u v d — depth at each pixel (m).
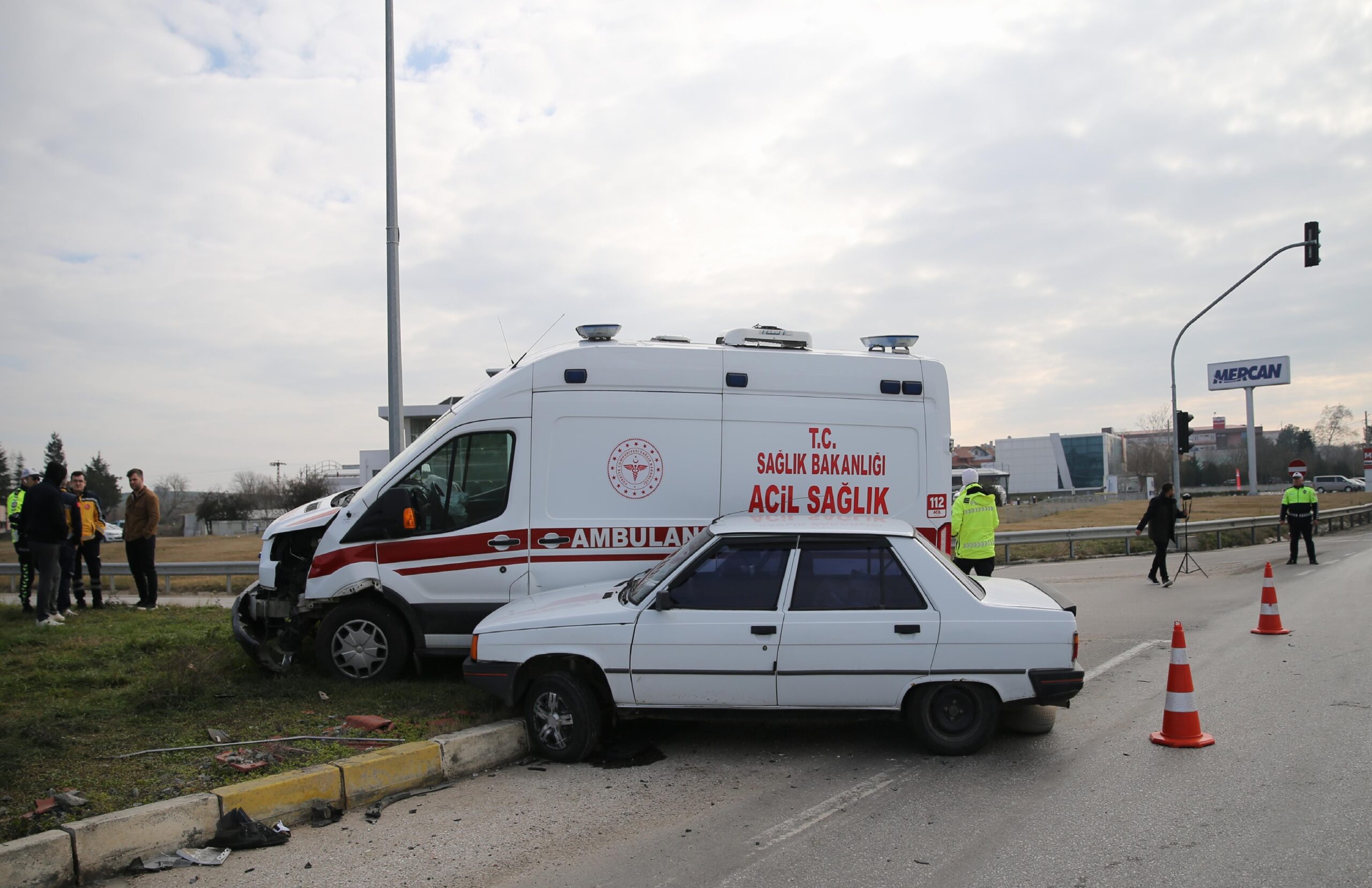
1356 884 3.84
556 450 7.29
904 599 5.71
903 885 3.92
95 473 79.25
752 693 5.67
